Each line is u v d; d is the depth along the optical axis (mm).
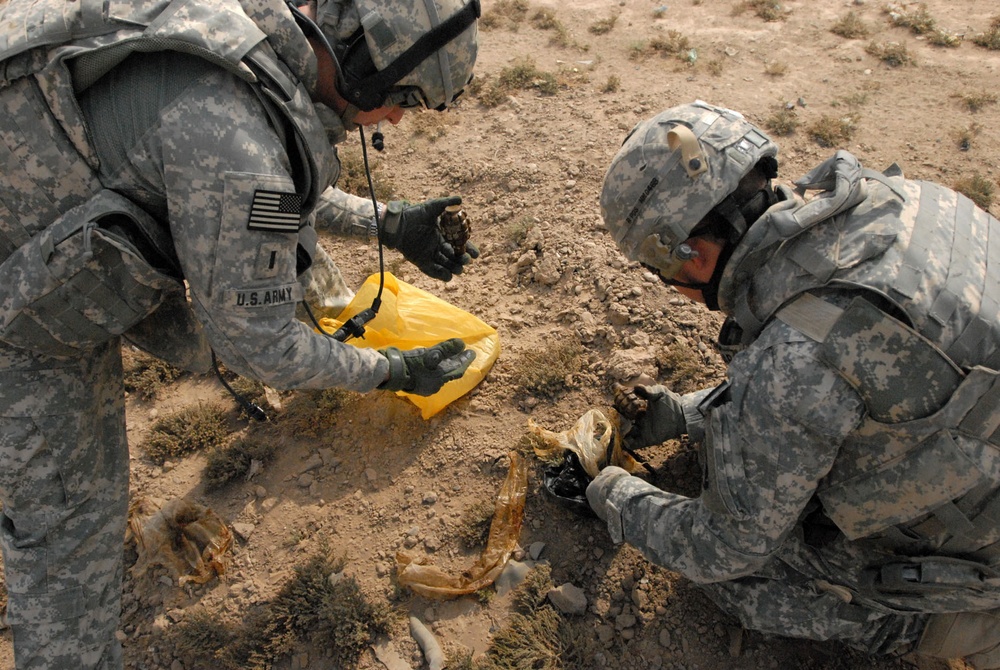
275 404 3547
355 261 4262
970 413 1870
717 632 2789
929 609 2299
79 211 1897
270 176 1890
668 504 2451
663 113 2199
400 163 4805
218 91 1838
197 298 2006
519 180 4523
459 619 2916
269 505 3273
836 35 5805
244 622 2963
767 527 2068
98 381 2283
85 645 2340
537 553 3014
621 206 2164
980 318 1850
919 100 5102
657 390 3049
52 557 2244
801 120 4941
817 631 2479
